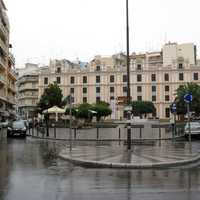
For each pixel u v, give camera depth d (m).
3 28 69.50
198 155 17.59
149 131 33.31
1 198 8.45
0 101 70.69
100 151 19.25
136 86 108.69
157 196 8.58
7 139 32.38
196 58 114.50
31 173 12.45
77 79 111.94
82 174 12.23
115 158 15.88
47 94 79.12
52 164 14.95
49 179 11.17
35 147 23.44
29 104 125.06
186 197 8.45
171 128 37.81
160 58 116.88
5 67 74.12
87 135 35.28
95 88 110.12
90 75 110.69
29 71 137.75
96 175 12.01
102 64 110.19
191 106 75.62
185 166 14.43
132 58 120.19
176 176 11.78
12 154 19.03
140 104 93.31
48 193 9.02
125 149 20.45
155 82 107.25
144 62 108.44
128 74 19.11
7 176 11.77
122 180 10.99
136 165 13.91
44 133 38.19
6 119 77.81
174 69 105.94
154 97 107.31
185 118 84.25
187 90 77.69
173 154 17.72
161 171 13.02
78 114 60.56
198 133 31.48
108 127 49.53
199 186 9.92
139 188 9.64
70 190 9.39
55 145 25.02
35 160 16.34
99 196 8.61
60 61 115.38
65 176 11.78
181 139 30.92
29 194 8.91
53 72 113.75
